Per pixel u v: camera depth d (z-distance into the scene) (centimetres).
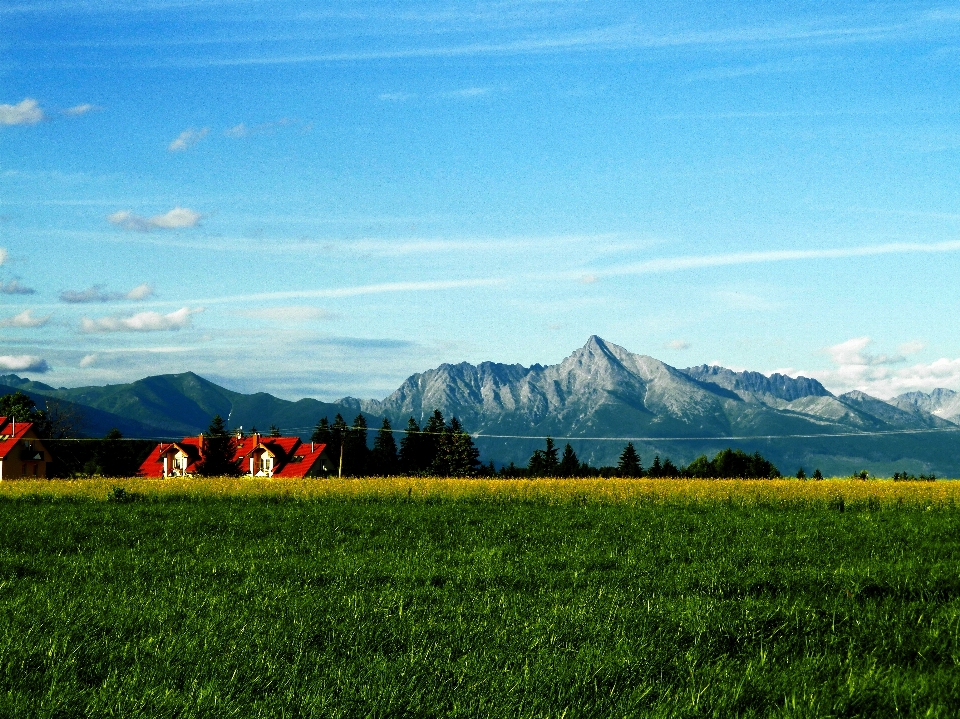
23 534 2645
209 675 1056
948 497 4028
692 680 1067
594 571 1889
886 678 1075
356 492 4309
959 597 1577
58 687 980
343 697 977
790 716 955
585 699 1010
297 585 1733
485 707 961
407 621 1330
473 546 2394
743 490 4303
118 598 1553
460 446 13725
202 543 2470
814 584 1733
